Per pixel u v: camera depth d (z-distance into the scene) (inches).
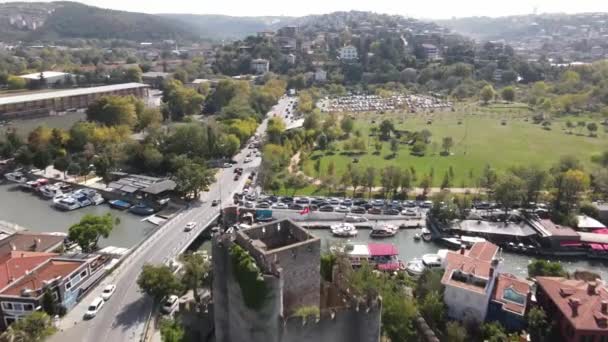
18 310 4478.3
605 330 4092.0
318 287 3213.6
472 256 5049.2
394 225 7032.5
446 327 4404.5
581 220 7135.8
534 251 6471.5
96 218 6072.8
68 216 7534.5
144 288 4626.0
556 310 4500.5
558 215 7209.6
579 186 7490.2
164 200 7770.7
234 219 7219.5
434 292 4702.3
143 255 5812.0
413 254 6338.6
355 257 5831.7
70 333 4315.9
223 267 3203.7
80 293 4931.1
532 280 5290.4
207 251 6181.1
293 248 3002.0
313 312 3011.8
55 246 5885.8
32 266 4977.9
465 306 4608.8
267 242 3316.9
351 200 7819.9
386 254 5905.5
